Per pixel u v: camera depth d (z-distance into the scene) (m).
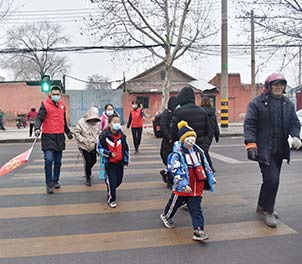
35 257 4.11
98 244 4.45
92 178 8.20
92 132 7.30
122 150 5.96
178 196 4.72
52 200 6.41
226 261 3.94
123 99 35.78
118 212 5.69
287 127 4.95
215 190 6.92
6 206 6.07
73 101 34.44
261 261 3.93
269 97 4.96
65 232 4.86
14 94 33.59
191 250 4.24
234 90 38.12
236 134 19.19
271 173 4.94
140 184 7.55
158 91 37.03
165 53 21.95
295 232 4.75
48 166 6.85
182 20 21.39
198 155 4.66
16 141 18.42
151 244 4.42
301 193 6.64
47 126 6.84
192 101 5.72
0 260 4.04
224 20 19.67
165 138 6.84
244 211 5.64
